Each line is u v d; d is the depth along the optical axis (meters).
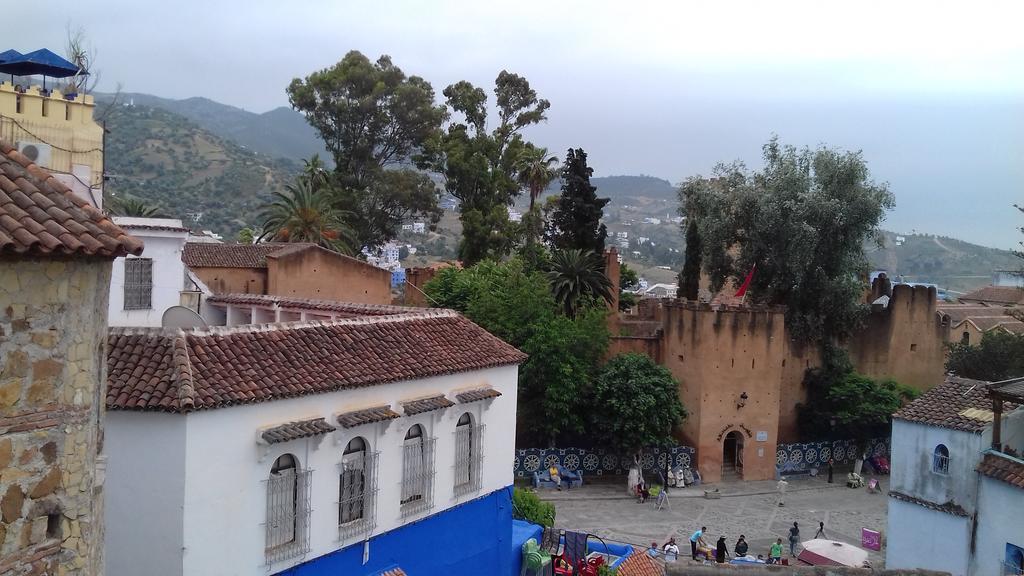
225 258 48.06
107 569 17.48
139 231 27.80
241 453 18.16
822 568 20.11
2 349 9.69
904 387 54.09
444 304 53.22
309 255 47.84
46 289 10.12
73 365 10.49
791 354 53.84
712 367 47.56
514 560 27.94
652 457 47.47
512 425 26.97
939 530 28.44
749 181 58.97
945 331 57.94
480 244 68.44
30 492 10.04
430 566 23.72
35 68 25.88
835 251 54.84
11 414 9.80
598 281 52.50
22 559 9.98
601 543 33.28
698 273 56.59
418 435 23.38
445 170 73.69
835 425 51.91
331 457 20.25
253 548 18.52
